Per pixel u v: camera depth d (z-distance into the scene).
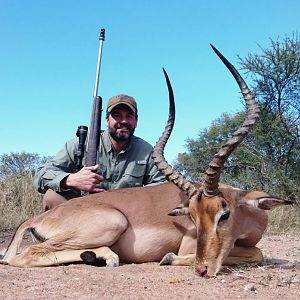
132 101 2.33
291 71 5.40
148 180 2.39
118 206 1.95
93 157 2.27
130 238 1.91
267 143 5.43
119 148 2.34
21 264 1.79
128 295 1.34
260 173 5.33
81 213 1.89
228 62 1.83
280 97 5.55
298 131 5.44
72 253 1.84
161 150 1.91
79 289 1.39
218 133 6.86
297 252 2.50
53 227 1.89
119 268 1.77
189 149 7.18
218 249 1.68
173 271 1.72
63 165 2.32
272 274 1.69
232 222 1.75
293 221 3.97
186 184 1.82
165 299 1.30
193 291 1.41
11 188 3.98
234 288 1.45
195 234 1.91
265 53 5.53
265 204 1.81
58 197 2.25
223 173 5.58
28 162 5.31
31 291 1.37
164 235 1.92
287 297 1.35
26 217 3.58
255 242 1.94
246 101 1.82
